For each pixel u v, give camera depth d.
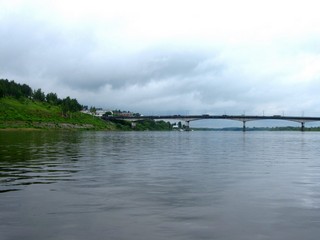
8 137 109.50
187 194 17.88
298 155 46.81
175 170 28.11
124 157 40.88
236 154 47.78
